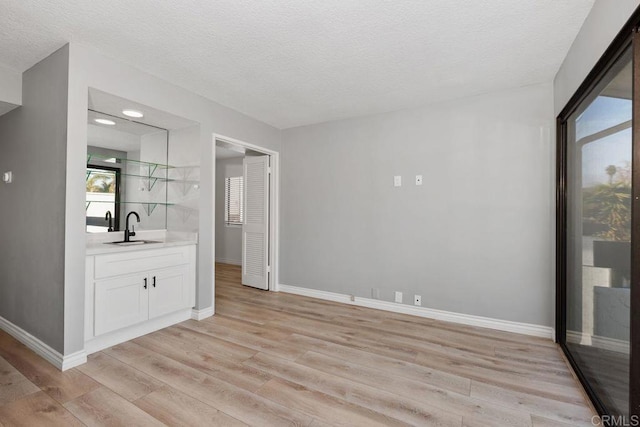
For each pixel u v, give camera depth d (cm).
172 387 196
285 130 435
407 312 344
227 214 678
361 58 242
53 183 226
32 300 244
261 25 200
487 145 304
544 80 276
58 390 191
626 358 149
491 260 302
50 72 232
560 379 209
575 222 226
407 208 345
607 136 169
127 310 259
